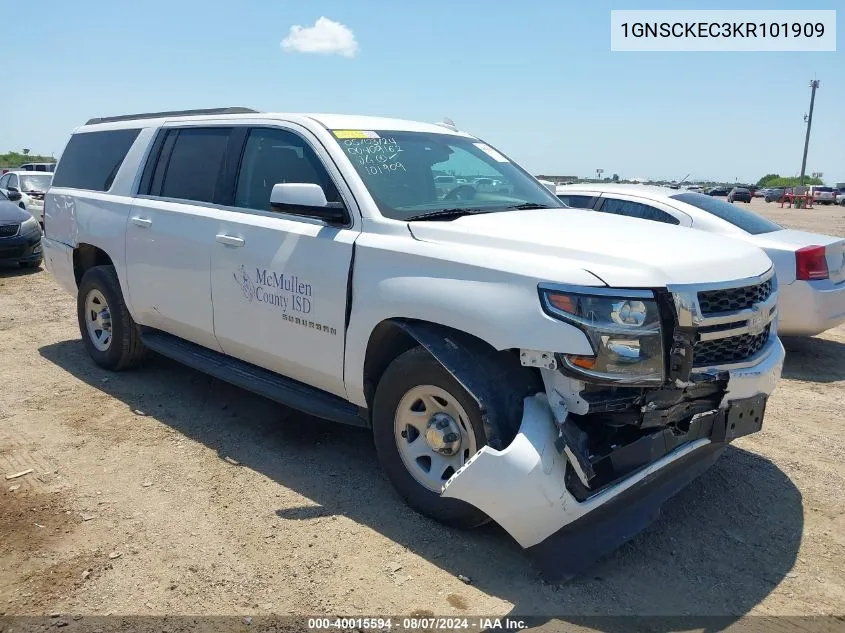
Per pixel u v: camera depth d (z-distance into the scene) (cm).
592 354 287
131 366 579
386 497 379
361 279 360
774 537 349
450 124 514
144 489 385
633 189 755
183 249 470
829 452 456
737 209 728
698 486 402
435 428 334
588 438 305
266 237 413
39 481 393
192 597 293
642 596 299
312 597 294
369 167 394
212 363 478
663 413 307
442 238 343
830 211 4612
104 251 551
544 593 299
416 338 328
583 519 300
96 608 286
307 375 405
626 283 292
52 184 643
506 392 311
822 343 760
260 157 442
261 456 430
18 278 1070
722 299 316
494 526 350
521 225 352
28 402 515
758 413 346
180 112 543
